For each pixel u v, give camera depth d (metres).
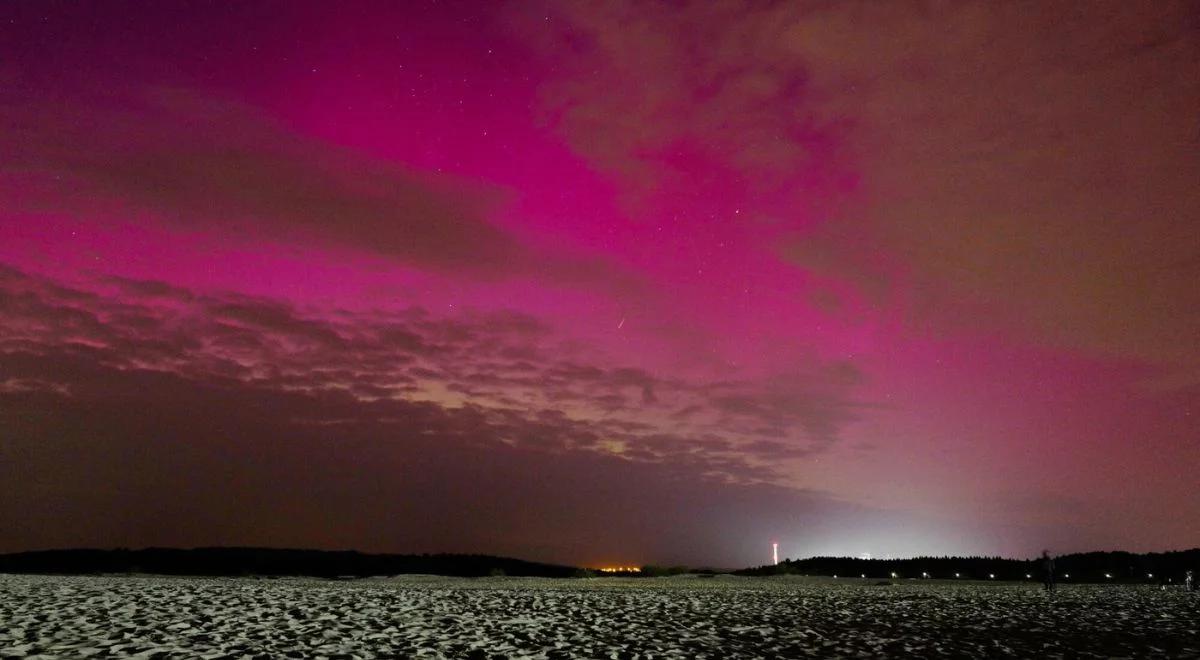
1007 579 61.88
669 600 34.16
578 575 67.56
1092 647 20.94
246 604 27.28
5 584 32.56
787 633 23.23
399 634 21.16
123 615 23.05
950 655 19.61
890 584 54.53
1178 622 26.83
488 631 22.22
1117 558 67.00
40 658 16.39
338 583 46.16
